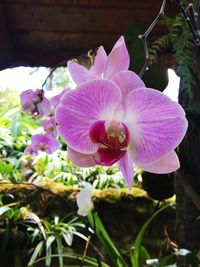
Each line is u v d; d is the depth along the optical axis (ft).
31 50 2.15
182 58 0.92
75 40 2.12
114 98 0.58
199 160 1.00
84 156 0.61
